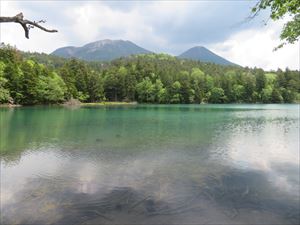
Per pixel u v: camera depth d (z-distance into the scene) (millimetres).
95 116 51438
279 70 171000
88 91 115375
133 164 16953
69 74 107875
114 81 127875
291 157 18797
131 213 10023
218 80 141250
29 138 26219
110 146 22609
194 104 123312
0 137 26688
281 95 138750
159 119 46344
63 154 19688
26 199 11328
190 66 191250
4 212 10117
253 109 80938
